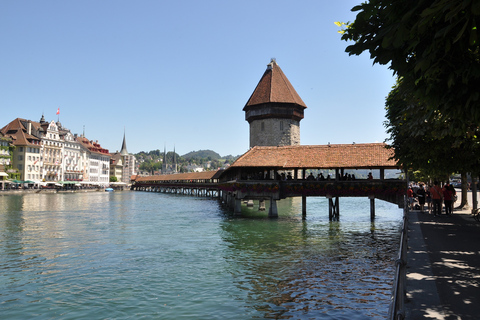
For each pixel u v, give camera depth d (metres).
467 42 5.48
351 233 25.91
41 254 18.97
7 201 61.59
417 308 6.50
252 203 54.06
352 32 6.31
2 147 98.06
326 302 11.24
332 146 34.84
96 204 61.12
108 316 10.47
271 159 34.47
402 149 21.23
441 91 6.33
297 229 28.28
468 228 16.84
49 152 117.19
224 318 10.21
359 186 32.06
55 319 10.29
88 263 16.91
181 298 11.93
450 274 8.77
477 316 6.09
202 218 37.84
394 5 5.59
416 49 5.93
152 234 26.14
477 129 14.88
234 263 16.72
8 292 12.67
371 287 12.69
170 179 121.62
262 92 71.25
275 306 11.03
